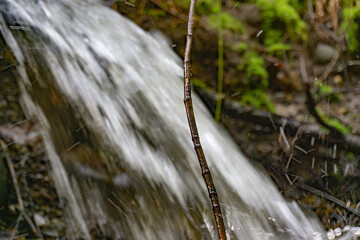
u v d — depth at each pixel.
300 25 2.90
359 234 2.28
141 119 2.47
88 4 2.75
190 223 2.12
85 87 2.42
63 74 2.41
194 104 2.68
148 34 2.77
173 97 2.66
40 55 2.41
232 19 2.86
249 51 2.85
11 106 2.17
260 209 2.36
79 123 2.26
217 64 2.80
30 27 2.48
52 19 2.57
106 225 1.99
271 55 2.87
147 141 2.39
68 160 2.11
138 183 2.18
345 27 3.01
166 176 2.28
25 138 2.09
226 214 2.23
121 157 2.25
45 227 1.89
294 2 2.94
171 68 2.73
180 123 2.58
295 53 2.90
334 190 2.57
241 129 2.74
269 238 2.20
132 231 2.01
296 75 2.87
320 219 2.39
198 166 2.42
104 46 2.63
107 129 2.32
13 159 2.01
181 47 2.79
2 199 1.89
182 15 2.79
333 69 2.97
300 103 2.83
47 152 2.10
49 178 2.04
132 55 2.68
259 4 2.90
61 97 2.31
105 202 2.05
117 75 2.57
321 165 2.66
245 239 2.15
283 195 2.50
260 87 2.85
